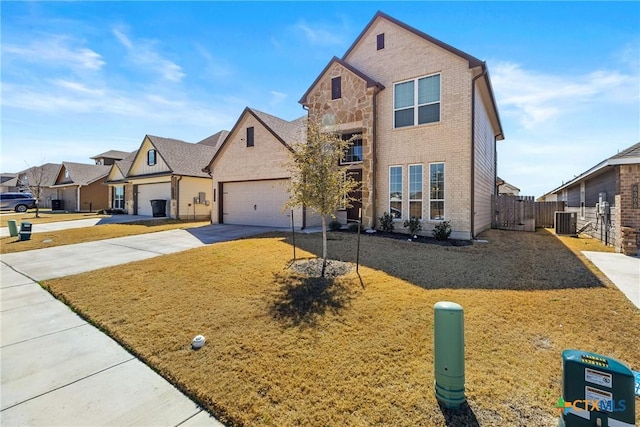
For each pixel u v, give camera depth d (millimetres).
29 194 30234
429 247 9219
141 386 3121
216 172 16531
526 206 14977
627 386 1959
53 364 3529
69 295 5656
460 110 10945
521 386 2893
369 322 4297
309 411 2662
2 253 9516
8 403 2855
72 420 2635
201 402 2854
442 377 2676
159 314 4766
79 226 16047
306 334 4023
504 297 5105
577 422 2078
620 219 8898
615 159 8953
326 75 13664
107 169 33281
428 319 4332
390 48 12430
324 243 6746
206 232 13031
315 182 6699
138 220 18812
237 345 3814
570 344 3643
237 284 5969
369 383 3014
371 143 12414
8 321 4707
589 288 5531
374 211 12578
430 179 11547
